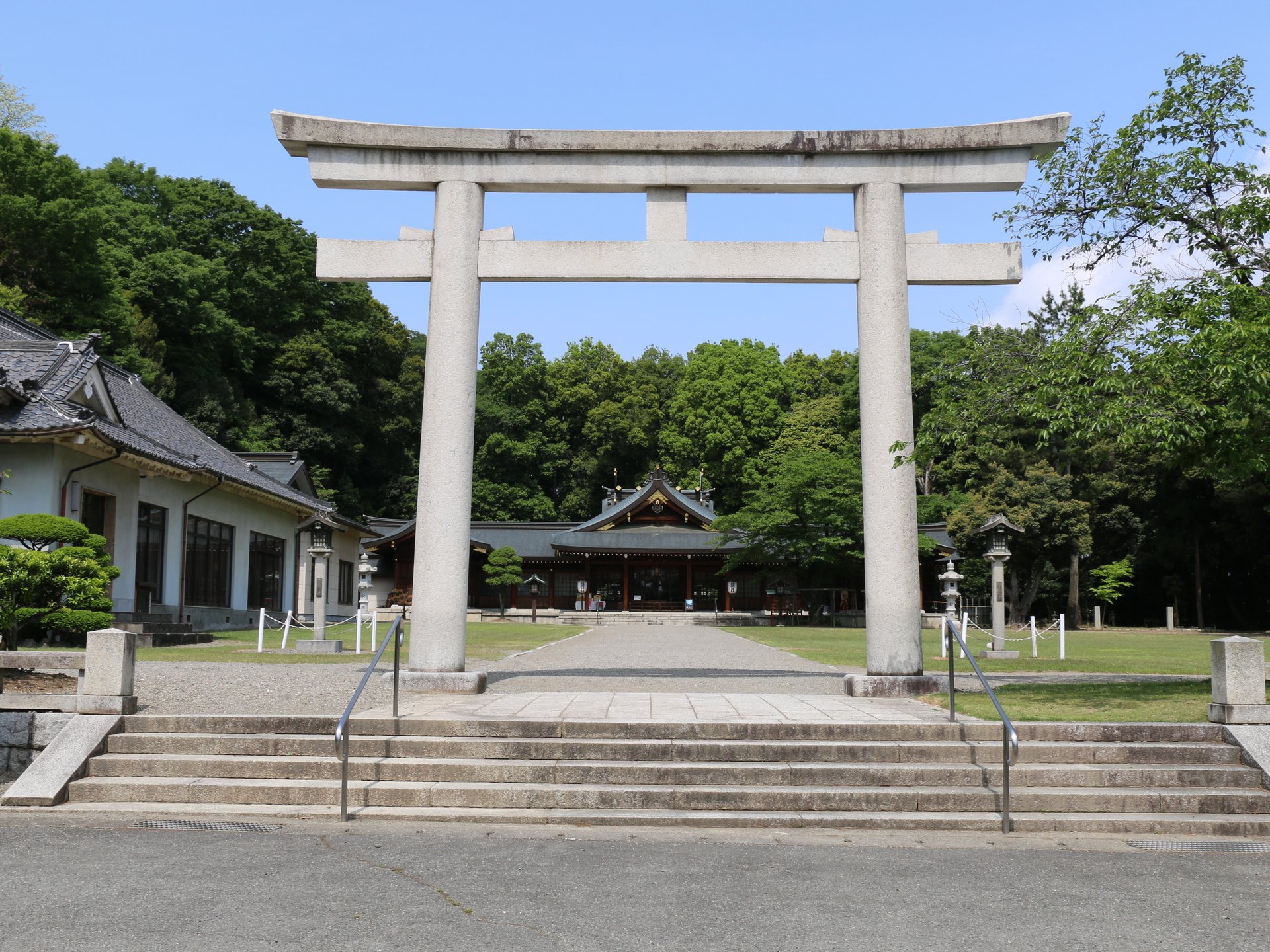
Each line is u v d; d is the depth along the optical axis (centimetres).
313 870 566
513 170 1143
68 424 1738
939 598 4231
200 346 4300
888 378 1109
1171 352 899
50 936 450
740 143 1133
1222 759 773
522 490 5988
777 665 1574
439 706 937
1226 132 1030
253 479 2733
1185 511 4256
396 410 5603
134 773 765
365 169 1140
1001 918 491
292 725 816
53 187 3203
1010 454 4194
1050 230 1149
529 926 470
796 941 453
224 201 4800
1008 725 680
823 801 716
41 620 1436
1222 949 448
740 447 5734
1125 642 2673
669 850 621
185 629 2028
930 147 1124
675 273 1130
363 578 1930
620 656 1781
